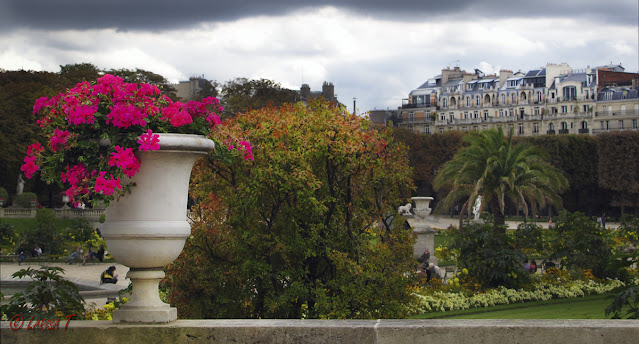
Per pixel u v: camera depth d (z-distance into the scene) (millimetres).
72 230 42906
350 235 11688
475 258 21156
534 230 24719
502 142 40031
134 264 4906
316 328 4637
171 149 4840
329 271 11719
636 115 121062
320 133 11453
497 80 139375
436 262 28578
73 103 5000
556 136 85500
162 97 5316
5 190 64750
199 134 5469
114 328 4746
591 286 21750
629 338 4469
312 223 11555
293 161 11008
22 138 62469
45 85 70812
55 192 73562
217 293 10883
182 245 5039
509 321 4676
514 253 20859
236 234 11148
